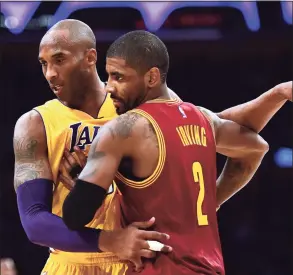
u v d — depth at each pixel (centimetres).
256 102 470
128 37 402
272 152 1354
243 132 474
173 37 1140
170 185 393
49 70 441
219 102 1334
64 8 1093
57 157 450
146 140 391
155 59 402
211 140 425
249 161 495
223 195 509
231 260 1383
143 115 396
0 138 1329
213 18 1147
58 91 448
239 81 1323
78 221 383
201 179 407
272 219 1376
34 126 446
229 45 1169
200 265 396
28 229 414
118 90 402
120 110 410
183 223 396
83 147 452
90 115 460
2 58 1232
